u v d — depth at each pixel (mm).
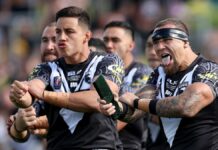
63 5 45625
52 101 18969
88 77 19328
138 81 23547
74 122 19312
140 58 41344
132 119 19594
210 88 18594
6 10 46125
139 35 44000
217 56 43344
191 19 45969
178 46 19000
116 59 19672
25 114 19438
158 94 19609
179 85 19172
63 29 19312
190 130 18828
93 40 23469
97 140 19297
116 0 47250
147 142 22922
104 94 18125
